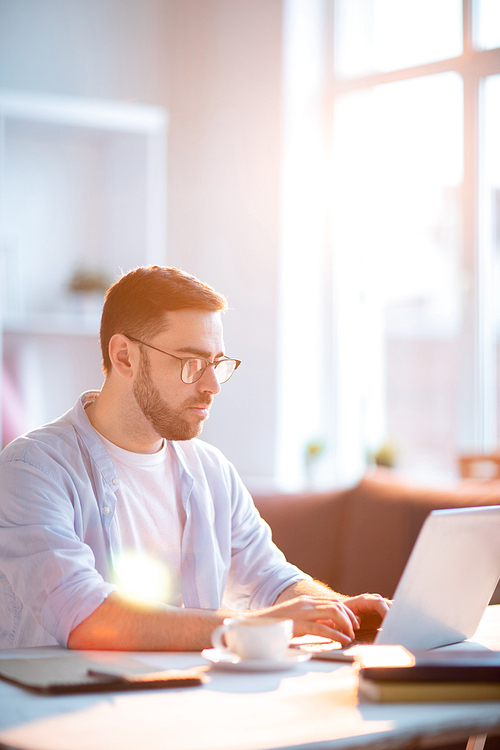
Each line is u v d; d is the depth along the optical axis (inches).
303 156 182.1
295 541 93.1
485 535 46.1
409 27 177.0
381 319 184.5
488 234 171.3
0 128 152.6
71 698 36.1
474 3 168.2
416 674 35.7
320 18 183.0
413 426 179.6
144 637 46.8
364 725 32.0
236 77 177.8
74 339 164.6
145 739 30.5
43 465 57.7
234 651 42.9
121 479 63.0
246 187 177.3
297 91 180.4
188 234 181.2
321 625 48.2
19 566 51.8
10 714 33.7
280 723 32.4
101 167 169.9
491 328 171.6
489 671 35.9
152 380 60.5
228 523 69.4
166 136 181.3
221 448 175.2
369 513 92.2
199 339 60.4
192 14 181.2
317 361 185.9
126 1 179.5
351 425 187.5
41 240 167.8
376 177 183.9
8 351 161.3
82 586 49.3
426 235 177.5
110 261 167.9
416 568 42.4
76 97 176.6
